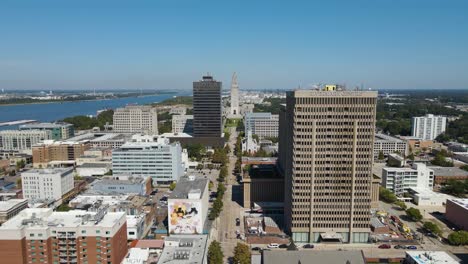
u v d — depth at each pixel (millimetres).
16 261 180875
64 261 186875
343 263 165250
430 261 197250
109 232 184750
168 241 193875
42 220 195875
